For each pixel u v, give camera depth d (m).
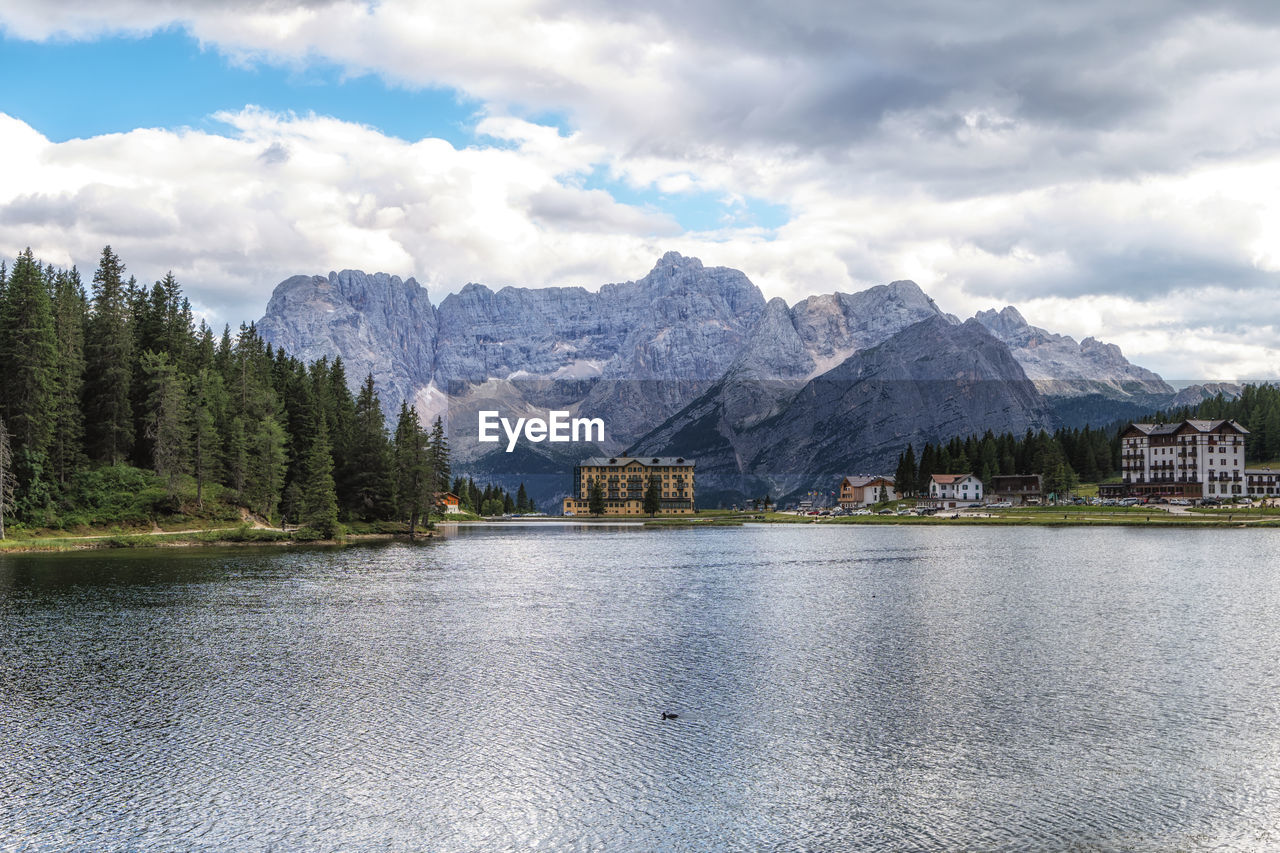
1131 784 36.59
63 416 148.62
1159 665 56.69
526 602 86.25
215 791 36.06
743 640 65.94
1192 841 31.72
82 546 138.25
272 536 163.88
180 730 43.56
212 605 82.06
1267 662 57.44
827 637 66.88
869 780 37.16
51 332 144.38
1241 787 36.28
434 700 48.94
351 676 54.47
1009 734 42.81
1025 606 81.44
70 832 32.56
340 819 33.56
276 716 45.84
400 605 83.69
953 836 32.16
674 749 40.88
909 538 187.50
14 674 54.62
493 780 37.19
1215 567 113.56
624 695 49.94
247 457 169.12
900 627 71.12
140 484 154.50
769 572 116.38
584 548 168.25
